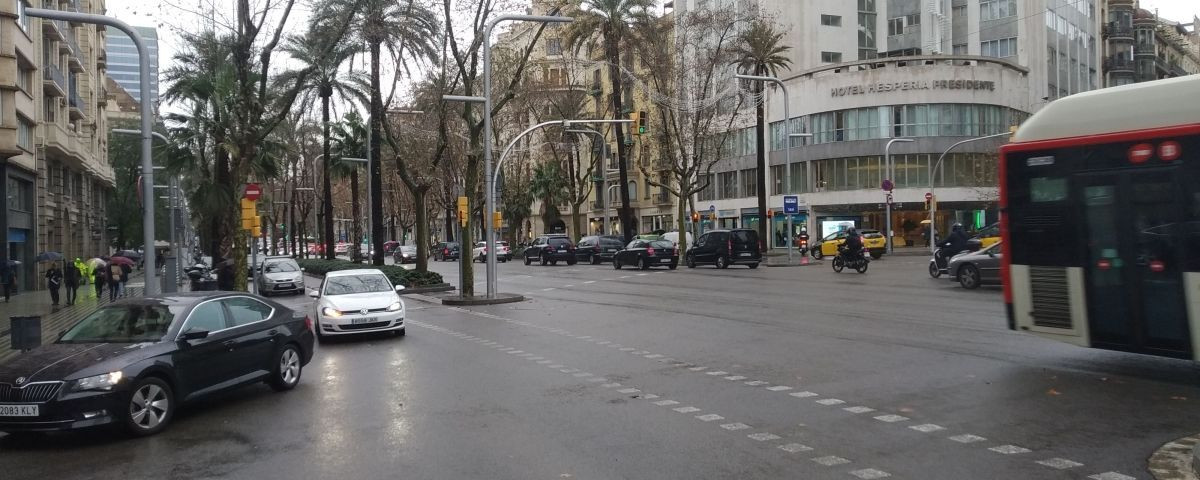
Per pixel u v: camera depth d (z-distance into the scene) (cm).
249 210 2100
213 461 715
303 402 977
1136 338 949
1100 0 7719
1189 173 898
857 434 744
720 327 1585
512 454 703
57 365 808
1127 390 903
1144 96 953
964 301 1923
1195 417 776
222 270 2417
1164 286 919
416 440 764
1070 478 600
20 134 3306
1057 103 1055
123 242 6906
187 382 881
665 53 4322
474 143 2597
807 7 6138
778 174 6066
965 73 5447
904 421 787
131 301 967
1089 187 995
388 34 2455
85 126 5009
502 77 4234
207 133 3125
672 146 4550
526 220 8412
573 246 5006
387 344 1526
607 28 4234
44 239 3778
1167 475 596
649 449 709
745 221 6322
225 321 973
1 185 3145
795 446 707
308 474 661
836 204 5625
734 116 4366
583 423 816
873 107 5497
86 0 4847
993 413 808
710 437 747
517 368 1180
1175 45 9562
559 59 5300
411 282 3053
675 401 912
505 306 2294
